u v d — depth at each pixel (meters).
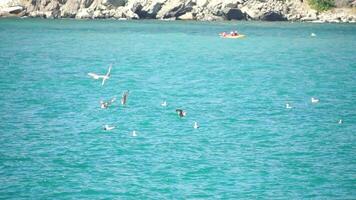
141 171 90.69
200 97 138.38
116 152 98.44
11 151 98.19
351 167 93.12
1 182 86.38
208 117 119.75
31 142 102.81
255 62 195.88
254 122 116.31
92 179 87.81
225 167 92.50
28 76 162.50
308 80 161.75
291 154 98.25
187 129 111.31
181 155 97.38
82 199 81.88
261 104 131.50
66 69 175.62
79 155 96.81
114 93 142.12
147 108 126.88
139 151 98.94
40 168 91.38
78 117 119.00
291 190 85.06
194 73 171.62
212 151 99.31
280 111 125.19
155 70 176.75
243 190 84.88
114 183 86.69
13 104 129.00
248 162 94.69
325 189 85.56
